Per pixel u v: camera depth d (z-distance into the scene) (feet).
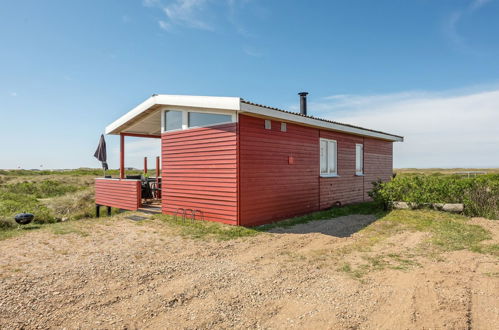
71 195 54.34
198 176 25.17
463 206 27.48
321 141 32.94
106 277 12.71
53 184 75.97
